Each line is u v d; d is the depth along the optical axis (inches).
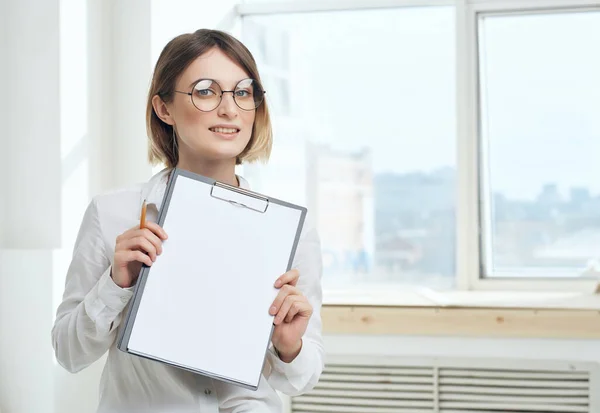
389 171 123.1
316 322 56.8
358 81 124.0
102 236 52.8
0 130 100.7
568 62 118.8
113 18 109.4
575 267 118.5
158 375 50.9
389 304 102.1
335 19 124.4
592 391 99.0
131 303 46.0
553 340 99.6
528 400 100.8
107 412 52.0
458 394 102.8
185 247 47.1
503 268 120.4
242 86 51.5
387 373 104.5
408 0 121.1
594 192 118.1
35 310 96.1
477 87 121.0
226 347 47.3
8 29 100.5
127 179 110.0
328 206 124.8
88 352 50.4
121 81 109.5
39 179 100.0
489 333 99.8
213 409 51.4
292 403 107.3
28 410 96.1
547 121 119.3
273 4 125.0
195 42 51.5
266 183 126.0
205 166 53.5
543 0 118.2
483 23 121.0
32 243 100.1
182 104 51.3
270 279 48.4
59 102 99.3
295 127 125.4
